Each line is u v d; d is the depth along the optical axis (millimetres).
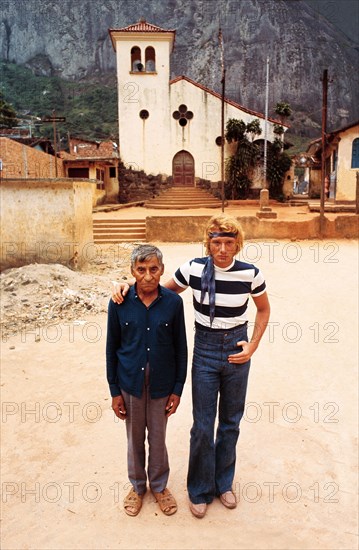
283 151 27922
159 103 27000
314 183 32000
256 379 5273
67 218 10617
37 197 10508
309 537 2879
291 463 3680
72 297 7949
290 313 7758
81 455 3775
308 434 4105
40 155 23391
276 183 26938
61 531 2922
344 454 3812
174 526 2947
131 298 2842
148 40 26438
